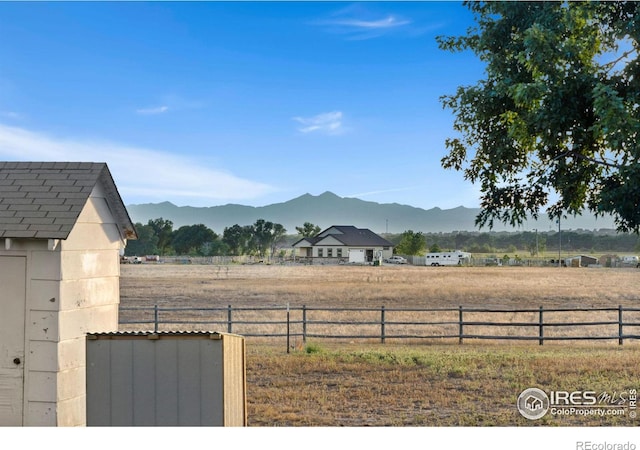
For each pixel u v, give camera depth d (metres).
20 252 8.34
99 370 6.98
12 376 8.30
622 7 11.34
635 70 10.41
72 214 8.31
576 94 10.54
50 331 8.24
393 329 22.22
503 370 13.22
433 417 9.76
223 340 6.87
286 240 132.38
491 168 12.50
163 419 6.89
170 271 64.50
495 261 94.62
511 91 10.99
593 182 11.57
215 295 36.16
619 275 61.66
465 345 17.64
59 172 8.95
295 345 17.38
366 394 11.22
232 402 7.09
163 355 6.93
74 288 8.52
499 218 12.45
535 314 26.80
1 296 8.38
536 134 11.09
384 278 54.31
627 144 9.79
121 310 27.38
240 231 128.00
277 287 42.59
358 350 16.03
